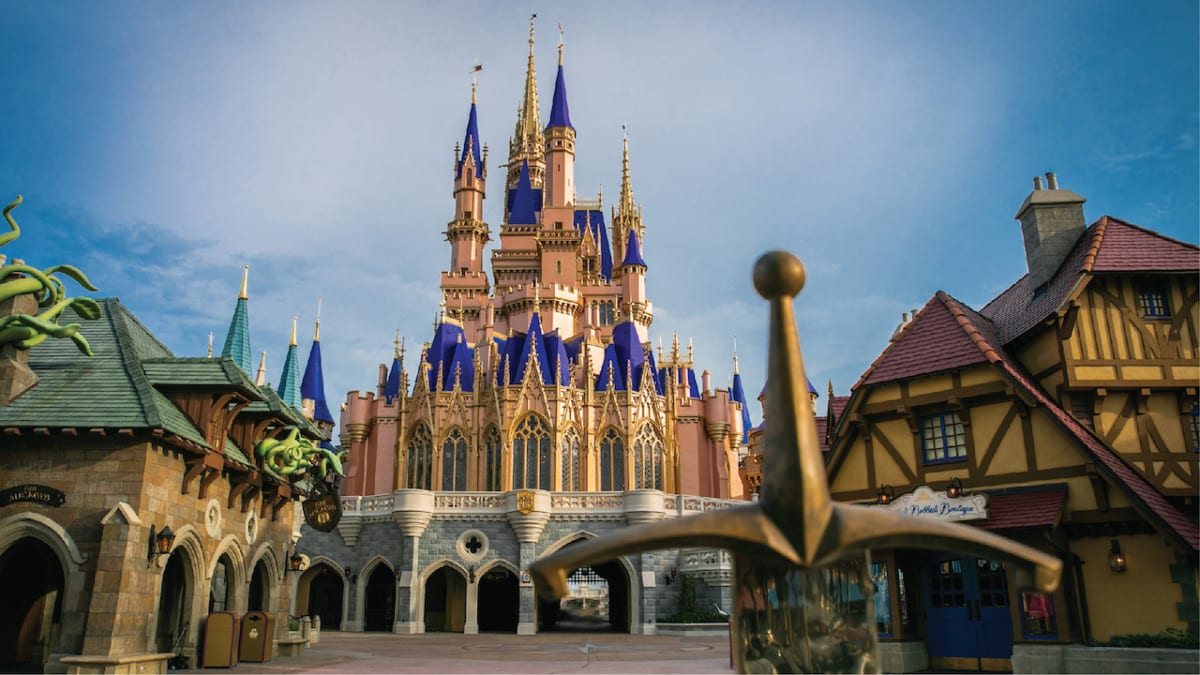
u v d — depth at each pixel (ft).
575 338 213.25
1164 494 66.13
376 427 200.95
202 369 71.82
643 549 15.15
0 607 72.13
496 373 189.78
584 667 75.51
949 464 72.59
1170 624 60.23
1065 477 65.57
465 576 136.56
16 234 66.03
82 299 71.10
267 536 88.99
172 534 63.46
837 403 95.25
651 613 131.85
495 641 116.06
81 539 60.59
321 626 158.20
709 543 14.96
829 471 79.66
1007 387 69.15
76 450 62.28
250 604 93.91
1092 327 70.33
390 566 140.56
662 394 207.92
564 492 140.97
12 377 63.87
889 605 70.33
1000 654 66.64
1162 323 70.79
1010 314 85.20
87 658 56.80
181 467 68.54
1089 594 63.77
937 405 73.56
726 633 125.59
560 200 265.95
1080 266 72.74
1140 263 70.95
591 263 296.10
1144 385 69.00
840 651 15.98
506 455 180.14
